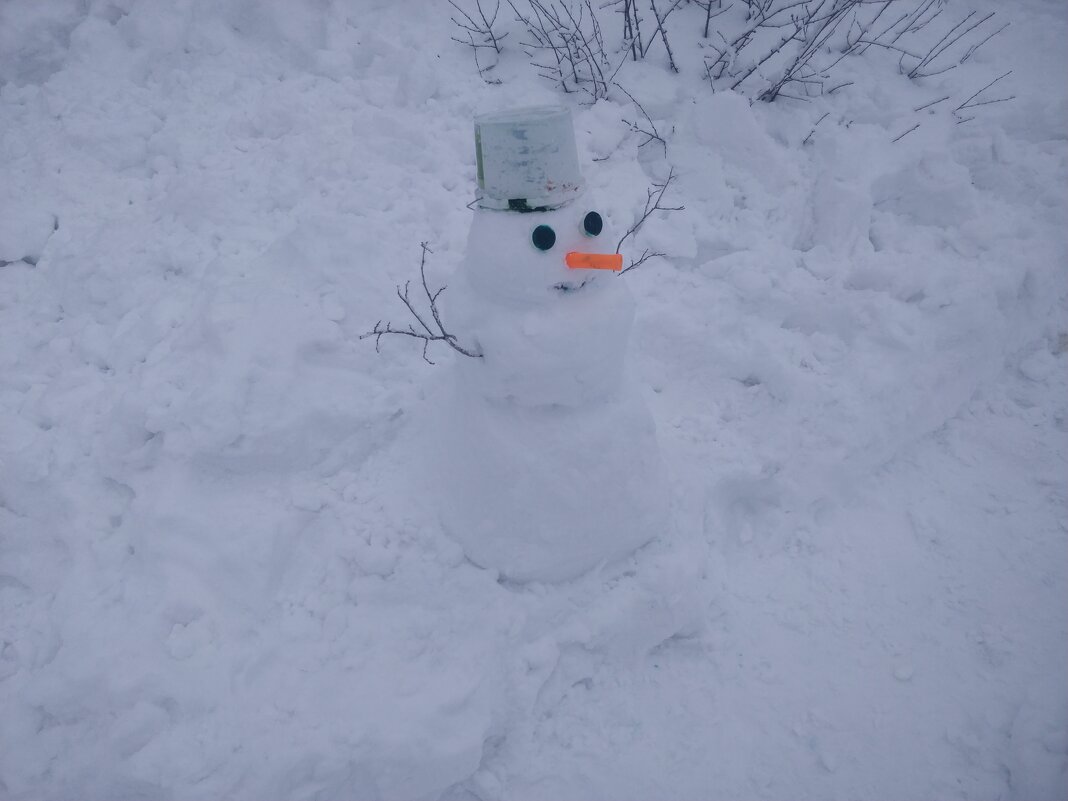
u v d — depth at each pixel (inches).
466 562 124.4
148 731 107.0
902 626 132.9
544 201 92.7
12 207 173.0
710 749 119.0
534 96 197.8
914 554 143.7
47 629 121.6
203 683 109.6
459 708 110.6
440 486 126.5
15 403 144.0
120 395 138.4
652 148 193.8
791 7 198.7
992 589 137.1
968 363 164.1
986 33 224.4
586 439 110.2
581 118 188.9
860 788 113.8
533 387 102.8
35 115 194.1
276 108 186.9
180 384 133.3
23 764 107.7
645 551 127.3
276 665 113.7
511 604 119.2
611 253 99.3
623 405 114.2
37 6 203.6
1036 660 126.0
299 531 127.9
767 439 149.3
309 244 149.9
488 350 102.0
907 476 157.6
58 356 150.9
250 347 133.4
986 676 125.0
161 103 195.0
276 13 208.7
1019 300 175.9
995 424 166.7
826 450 146.6
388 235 161.0
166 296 152.1
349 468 136.9
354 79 202.4
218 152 181.9
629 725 121.8
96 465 133.5
